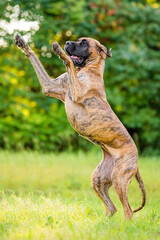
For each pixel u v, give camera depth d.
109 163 5.70
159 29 14.47
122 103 14.53
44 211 5.96
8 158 12.36
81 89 5.29
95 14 13.97
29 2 11.65
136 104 14.84
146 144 15.24
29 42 11.85
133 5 14.54
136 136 14.45
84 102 5.34
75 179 9.82
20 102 14.53
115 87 14.16
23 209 6.07
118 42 14.29
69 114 5.49
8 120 14.50
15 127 14.59
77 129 5.55
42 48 12.31
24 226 5.16
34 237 4.60
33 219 5.50
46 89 5.60
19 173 10.34
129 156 5.48
